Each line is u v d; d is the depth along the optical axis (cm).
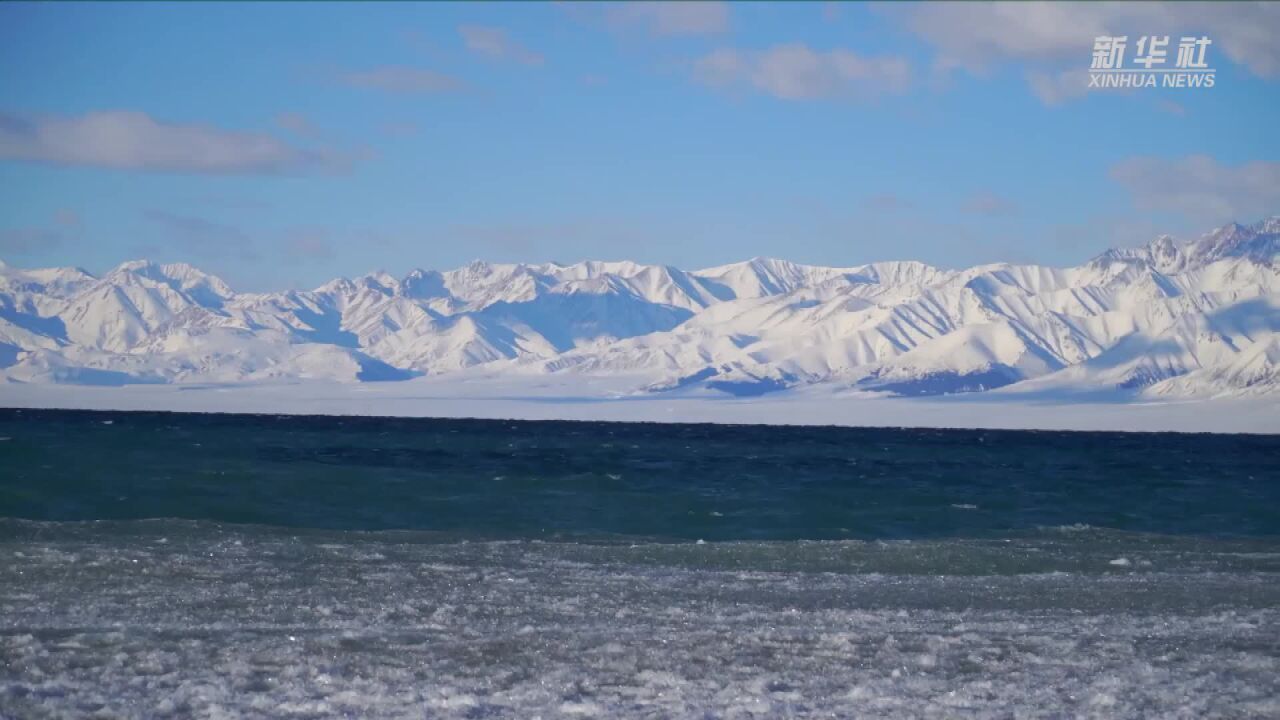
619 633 2788
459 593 3391
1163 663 2516
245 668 2291
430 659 2433
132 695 2048
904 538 5600
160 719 1906
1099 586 3800
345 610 3041
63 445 12700
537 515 6278
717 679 2302
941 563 4328
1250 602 3481
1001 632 2898
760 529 5956
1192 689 2256
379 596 3288
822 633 2811
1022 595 3578
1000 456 19150
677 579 3822
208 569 3653
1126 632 2923
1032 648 2670
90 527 4691
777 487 8944
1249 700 2169
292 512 6181
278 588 3359
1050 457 18962
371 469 9819
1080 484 10400
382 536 4838
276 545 4350
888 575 4028
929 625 3003
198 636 2619
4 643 2438
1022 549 4728
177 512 6022
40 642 2473
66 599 3048
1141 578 4016
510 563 4116
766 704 2089
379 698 2080
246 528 4891
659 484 9075
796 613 3166
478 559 4191
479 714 1997
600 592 3484
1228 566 4378
